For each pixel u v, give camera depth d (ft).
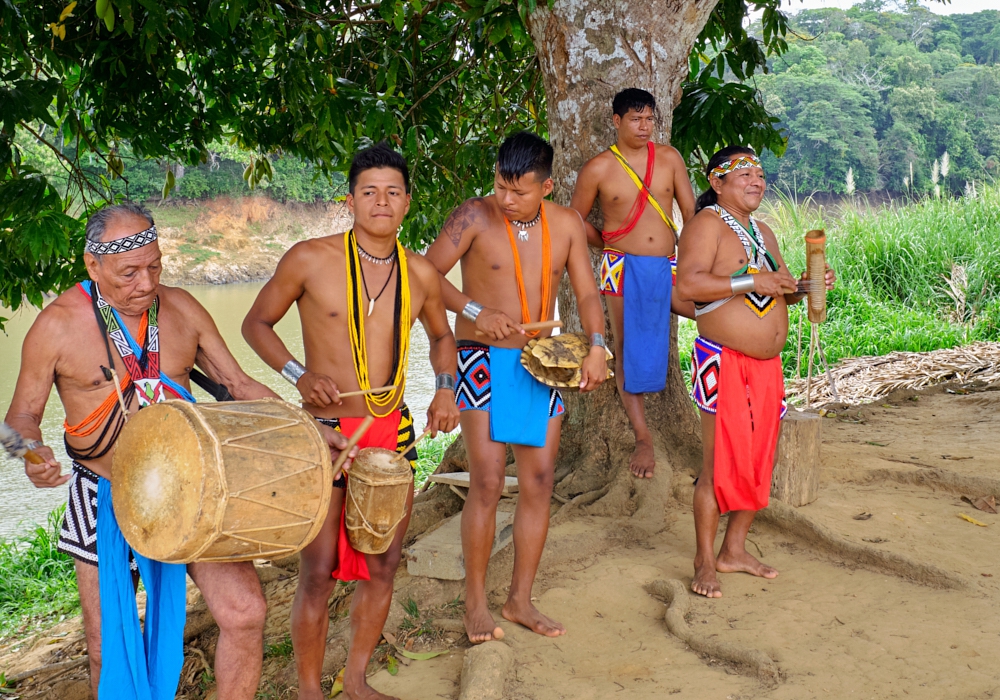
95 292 8.77
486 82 25.11
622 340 16.10
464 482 16.35
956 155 222.48
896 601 11.87
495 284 11.47
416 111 22.35
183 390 9.18
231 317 98.78
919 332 35.88
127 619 8.80
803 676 10.14
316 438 8.33
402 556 14.34
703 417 12.40
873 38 276.41
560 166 17.16
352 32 21.58
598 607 12.30
